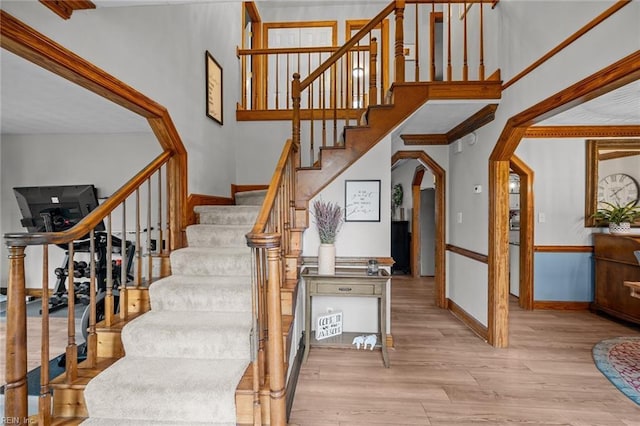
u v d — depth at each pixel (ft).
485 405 7.04
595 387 7.79
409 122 12.03
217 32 11.74
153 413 5.36
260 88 16.02
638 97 8.02
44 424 5.16
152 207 11.19
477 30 11.28
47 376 5.20
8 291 4.71
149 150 11.57
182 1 4.96
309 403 7.04
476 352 9.72
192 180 9.76
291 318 7.33
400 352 9.68
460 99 9.71
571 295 14.30
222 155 12.21
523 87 8.47
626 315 12.17
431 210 21.91
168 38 8.34
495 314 10.09
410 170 23.79
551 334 11.27
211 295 7.31
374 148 10.23
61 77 5.91
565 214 14.38
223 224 9.82
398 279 20.67
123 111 8.25
